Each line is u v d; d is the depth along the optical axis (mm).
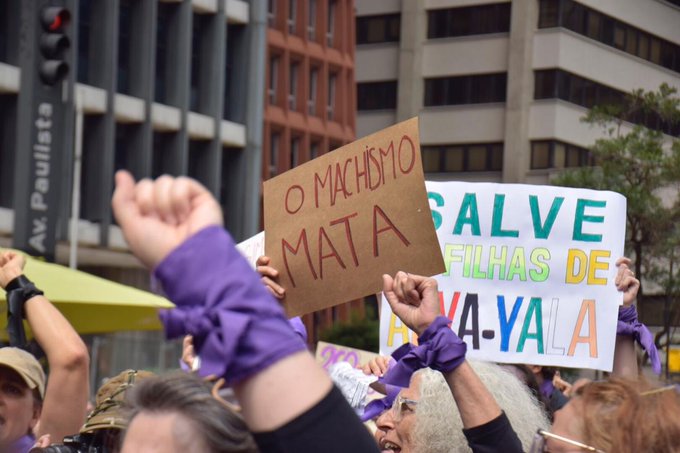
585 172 40375
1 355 5184
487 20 72000
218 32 51188
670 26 74938
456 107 72375
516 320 6027
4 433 5215
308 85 60562
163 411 2738
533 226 6086
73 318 13711
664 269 29359
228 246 2412
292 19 59906
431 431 4430
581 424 3223
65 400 4973
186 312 2383
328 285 4852
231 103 53000
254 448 2746
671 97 42500
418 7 73062
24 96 37312
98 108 44812
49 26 16328
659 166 38750
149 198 2408
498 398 4465
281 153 58594
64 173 43469
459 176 72250
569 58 70500
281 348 2420
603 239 6066
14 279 5238
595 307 6016
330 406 2447
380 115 73875
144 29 47156
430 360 3965
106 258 45531
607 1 71312
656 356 6141
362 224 4777
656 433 3107
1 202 41188
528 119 70812
